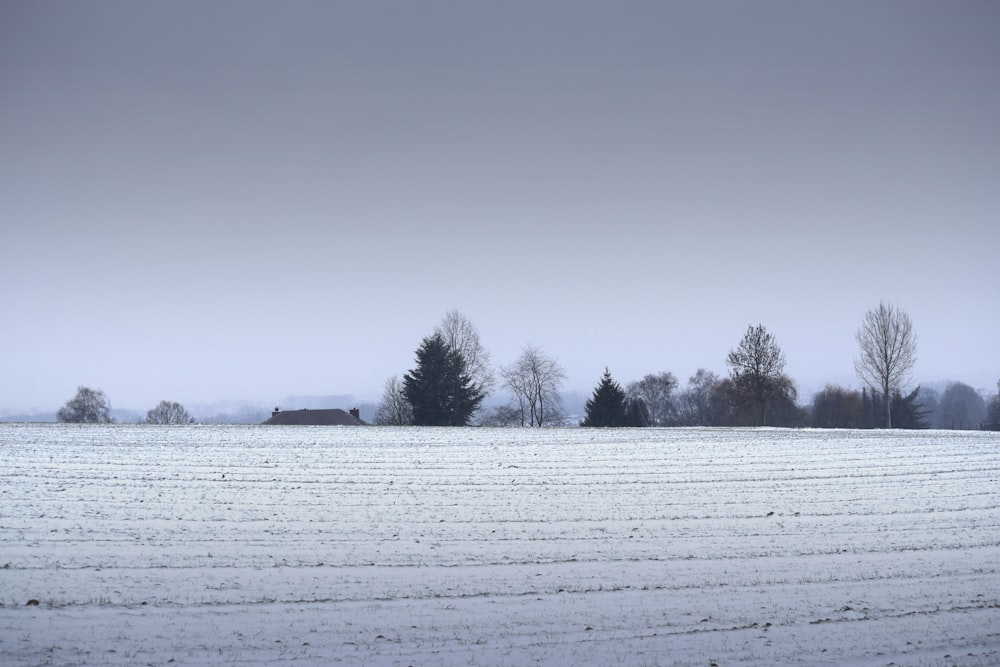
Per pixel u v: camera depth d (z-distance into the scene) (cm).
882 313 8562
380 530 2684
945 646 1672
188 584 2041
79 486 3394
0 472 3703
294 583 2069
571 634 1723
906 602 1969
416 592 2008
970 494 3422
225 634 1689
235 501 3139
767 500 3272
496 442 5447
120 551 2350
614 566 2275
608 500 3250
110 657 1545
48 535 2520
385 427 6694
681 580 2142
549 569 2238
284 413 10550
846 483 3700
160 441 5091
